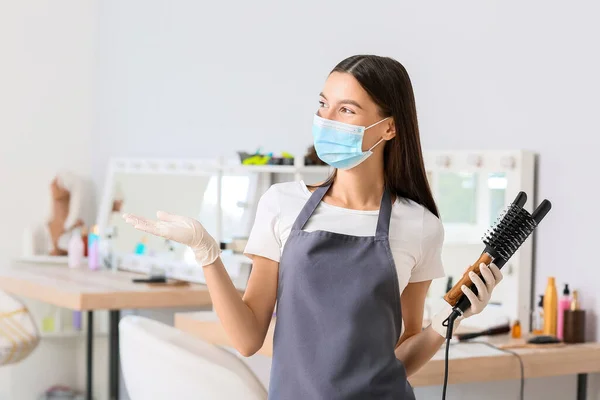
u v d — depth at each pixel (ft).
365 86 5.19
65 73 17.93
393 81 5.28
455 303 5.30
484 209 10.17
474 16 10.61
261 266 5.38
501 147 10.36
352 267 5.12
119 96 17.33
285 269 5.19
